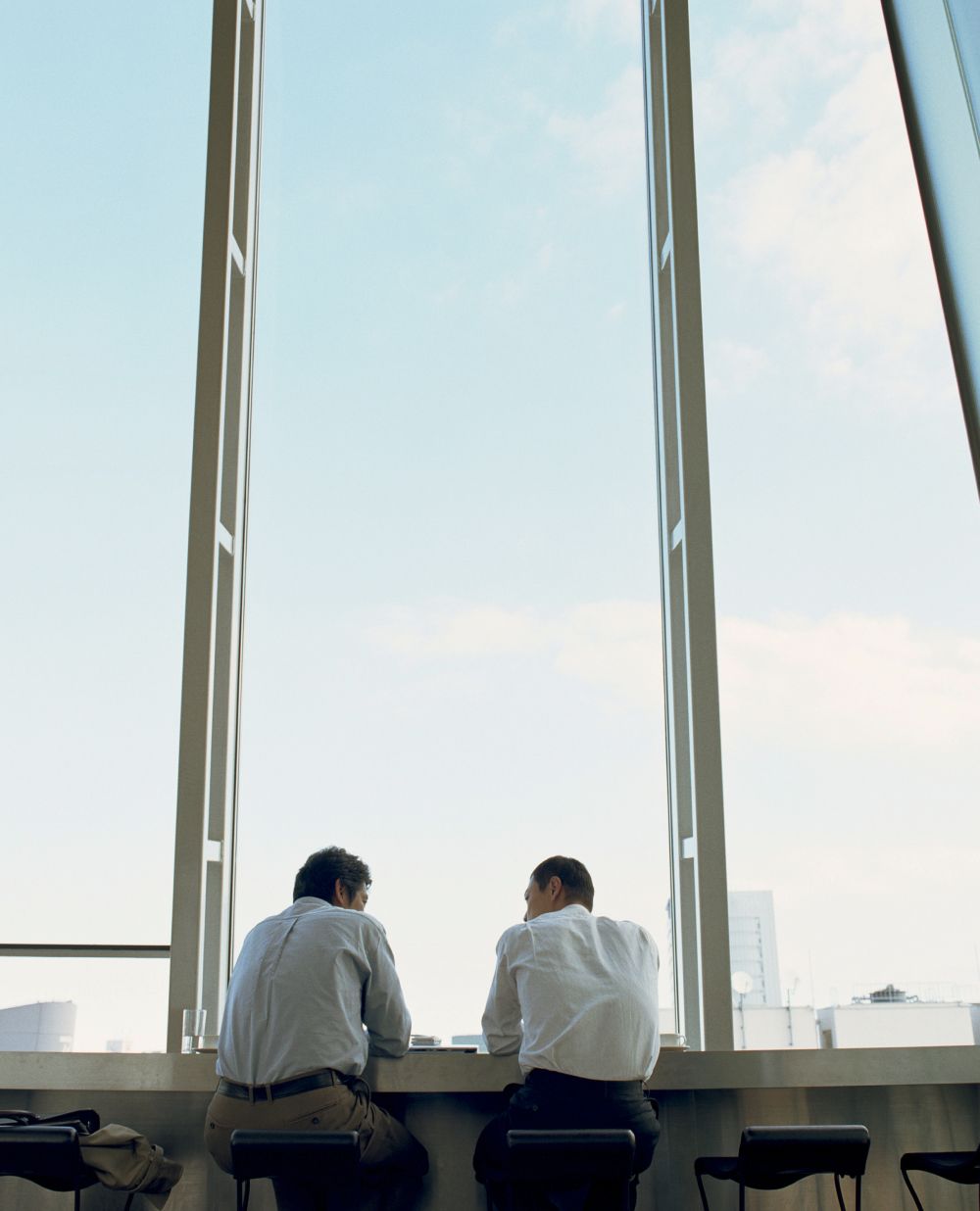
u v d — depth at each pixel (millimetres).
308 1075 2605
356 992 2748
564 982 2668
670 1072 2928
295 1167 2297
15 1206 3031
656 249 4129
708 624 3674
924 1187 3094
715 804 3527
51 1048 3301
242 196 4094
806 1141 2377
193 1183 3021
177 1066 2908
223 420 3883
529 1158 2264
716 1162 2689
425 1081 2826
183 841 3381
